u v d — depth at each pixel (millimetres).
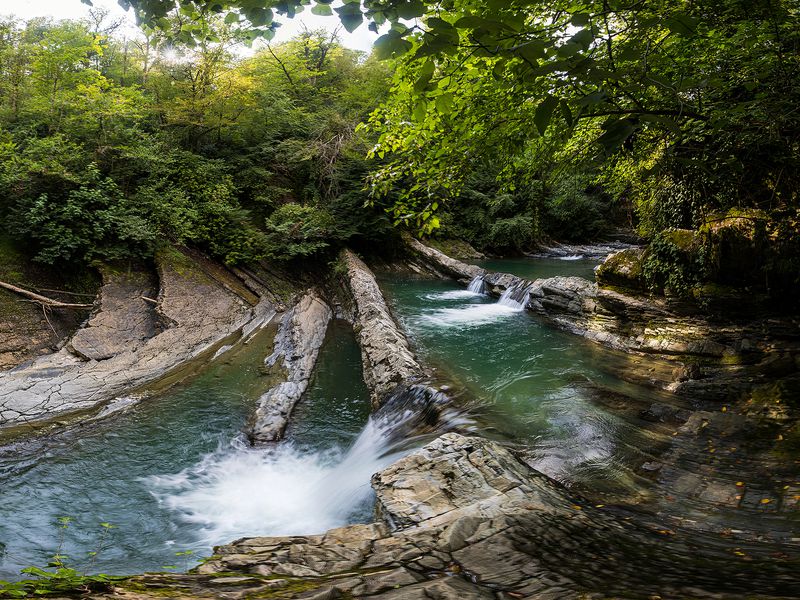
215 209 14398
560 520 3221
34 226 10867
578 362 8422
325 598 1906
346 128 18469
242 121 17141
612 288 9750
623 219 28516
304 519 5148
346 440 6883
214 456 6418
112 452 6383
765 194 6820
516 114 3391
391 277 18344
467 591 2039
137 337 9914
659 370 7480
